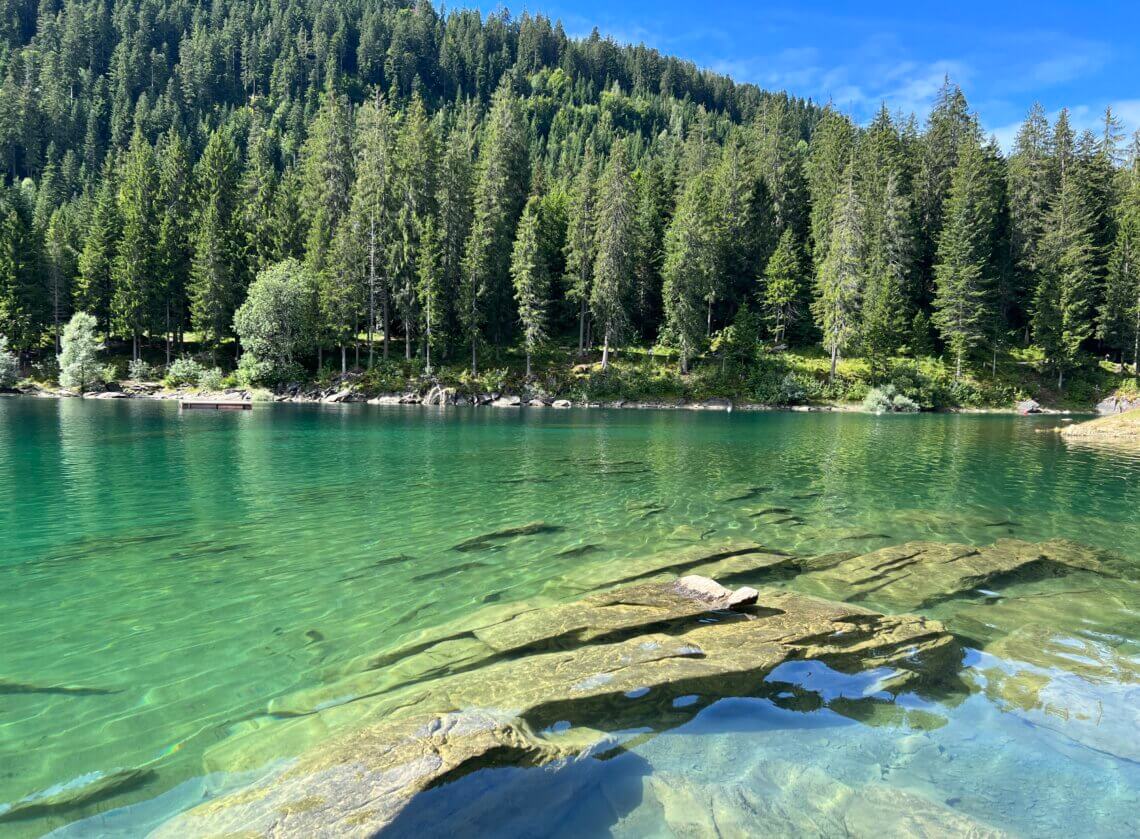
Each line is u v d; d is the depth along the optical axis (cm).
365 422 3594
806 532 1173
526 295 5797
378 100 6619
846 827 386
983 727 502
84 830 389
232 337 6425
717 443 2756
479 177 6450
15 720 518
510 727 463
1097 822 393
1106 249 6456
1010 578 883
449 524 1211
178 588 840
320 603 790
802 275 6881
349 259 5841
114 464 1900
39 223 7169
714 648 608
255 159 7688
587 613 708
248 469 1850
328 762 419
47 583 855
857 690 552
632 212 6431
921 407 5584
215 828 367
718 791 419
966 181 6166
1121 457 2352
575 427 3512
